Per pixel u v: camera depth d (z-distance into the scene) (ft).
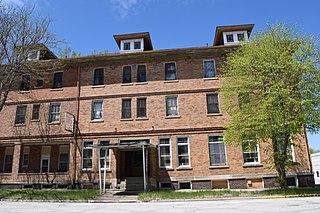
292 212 31.12
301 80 53.88
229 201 46.06
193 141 71.10
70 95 78.95
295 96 53.57
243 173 67.77
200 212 33.37
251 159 69.31
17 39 67.05
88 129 75.25
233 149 69.51
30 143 77.10
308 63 53.16
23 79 79.25
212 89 74.28
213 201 47.01
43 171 80.33
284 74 54.80
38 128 77.82
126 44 89.51
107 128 74.64
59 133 76.43
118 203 49.11
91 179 71.51
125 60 79.92
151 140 72.33
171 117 73.31
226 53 76.69
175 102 75.10
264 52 55.72
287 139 57.57
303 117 51.37
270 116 52.90
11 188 73.46
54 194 56.75
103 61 80.48
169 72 77.77
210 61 77.61
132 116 74.74
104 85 78.23
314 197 47.65
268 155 68.03
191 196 52.06
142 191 64.34
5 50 66.08
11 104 81.35
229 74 62.75
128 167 74.54
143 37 88.89
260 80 57.57
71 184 71.46
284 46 57.62
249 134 56.90
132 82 77.71
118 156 72.49
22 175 74.23
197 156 69.82
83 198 53.36
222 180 68.18
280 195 49.65
